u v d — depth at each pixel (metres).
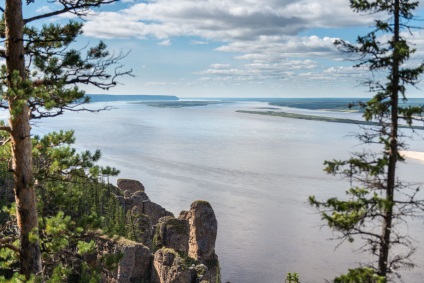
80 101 18.67
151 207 116.50
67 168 20.39
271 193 185.00
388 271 17.95
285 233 133.88
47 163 20.27
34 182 18.02
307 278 104.06
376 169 17.22
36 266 17.86
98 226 20.78
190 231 94.56
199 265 80.25
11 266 20.84
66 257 20.58
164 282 76.94
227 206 163.50
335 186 199.38
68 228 19.53
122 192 119.75
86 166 21.00
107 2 17.97
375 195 17.50
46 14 17.47
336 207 17.70
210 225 93.69
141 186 134.75
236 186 198.75
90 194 88.94
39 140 20.77
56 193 21.06
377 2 16.98
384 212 17.97
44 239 19.50
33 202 18.02
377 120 17.58
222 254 116.88
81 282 19.28
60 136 21.19
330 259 114.38
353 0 17.11
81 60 18.19
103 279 76.38
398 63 16.86
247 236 130.88
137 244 79.06
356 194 18.00
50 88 18.62
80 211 72.25
